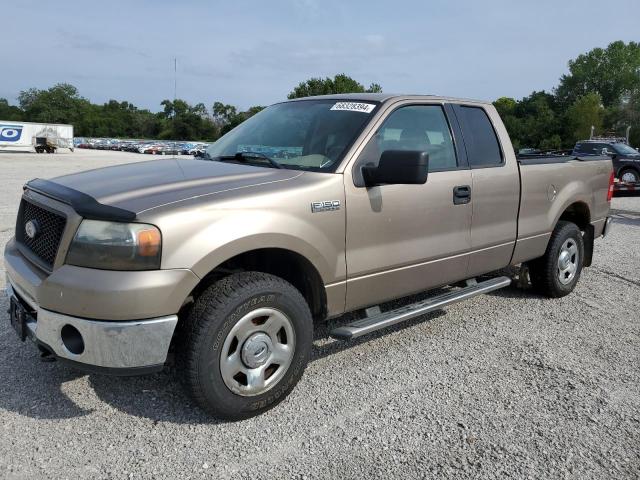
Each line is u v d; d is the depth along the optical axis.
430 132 4.10
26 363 3.73
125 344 2.67
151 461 2.73
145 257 2.68
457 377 3.72
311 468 2.71
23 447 2.80
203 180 3.17
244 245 2.94
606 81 101.94
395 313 3.80
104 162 33.94
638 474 2.73
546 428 3.12
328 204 3.30
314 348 4.12
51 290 2.74
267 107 4.70
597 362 4.02
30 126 51.03
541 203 4.97
